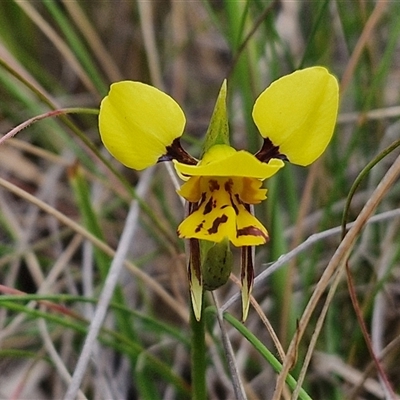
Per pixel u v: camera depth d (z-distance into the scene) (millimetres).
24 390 289
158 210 330
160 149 227
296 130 226
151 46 345
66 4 347
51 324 299
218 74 435
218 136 225
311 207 321
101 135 224
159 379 298
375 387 274
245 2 290
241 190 228
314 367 281
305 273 297
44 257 324
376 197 230
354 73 308
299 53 344
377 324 280
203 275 223
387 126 337
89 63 310
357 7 312
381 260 287
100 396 280
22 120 361
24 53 385
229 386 273
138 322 307
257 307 246
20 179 361
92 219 285
